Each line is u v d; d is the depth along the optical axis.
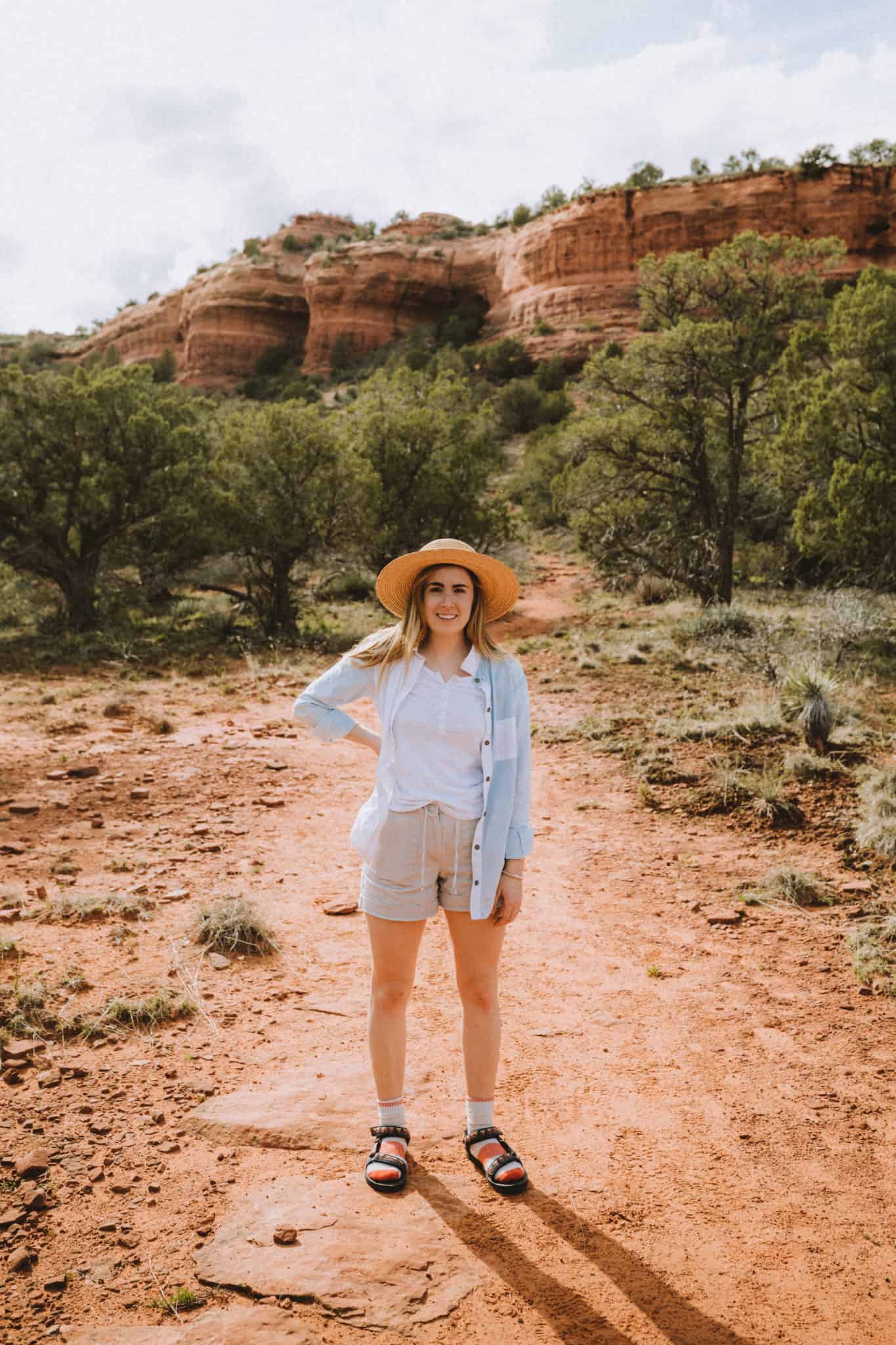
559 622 17.16
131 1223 2.52
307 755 8.53
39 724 9.43
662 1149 2.95
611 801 7.09
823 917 4.92
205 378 88.06
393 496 20.89
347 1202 2.63
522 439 49.50
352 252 82.44
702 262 16.86
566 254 67.88
